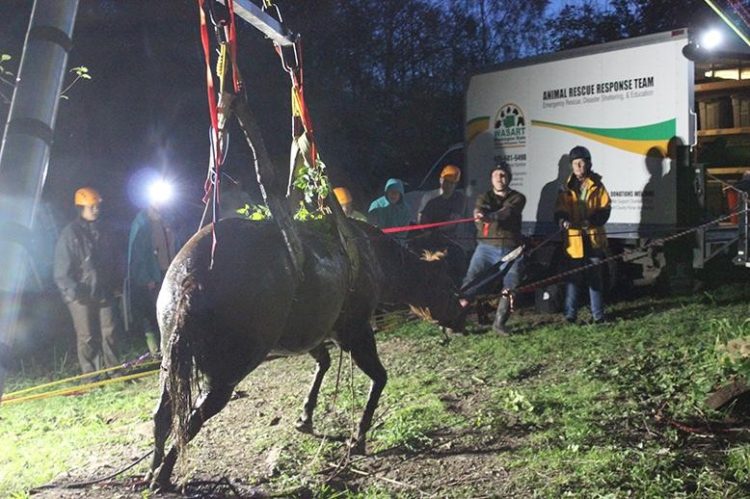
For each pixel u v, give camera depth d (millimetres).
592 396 7293
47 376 9875
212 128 4586
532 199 12617
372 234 6289
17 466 6137
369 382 8148
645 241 11805
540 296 11820
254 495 5340
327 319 5473
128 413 7770
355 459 6012
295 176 5793
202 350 4688
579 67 11898
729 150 12984
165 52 18734
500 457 5965
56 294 13078
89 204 9211
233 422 7027
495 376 8250
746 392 6746
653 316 10812
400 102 24375
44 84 1921
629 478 5484
